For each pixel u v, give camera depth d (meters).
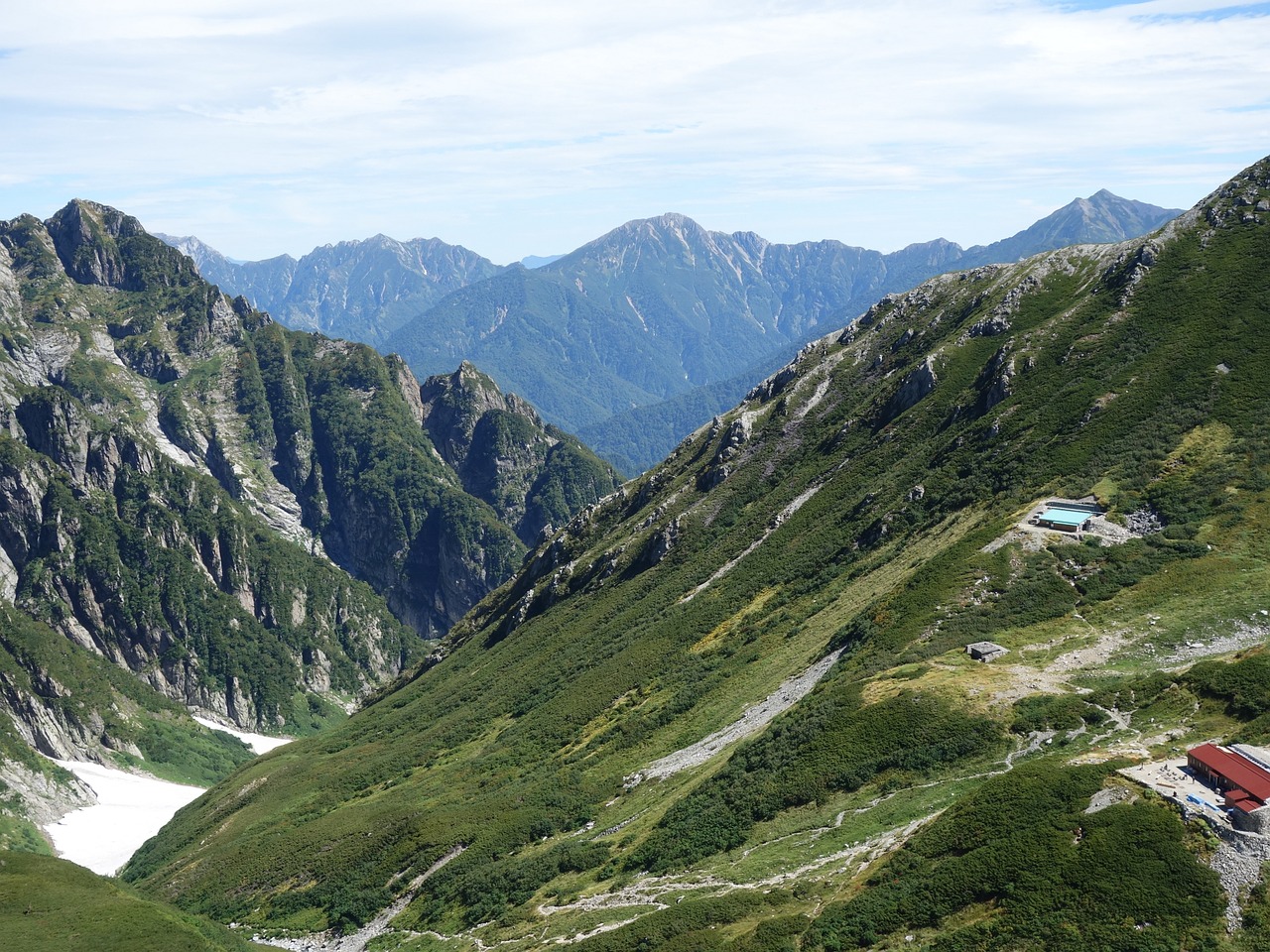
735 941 67.69
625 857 97.00
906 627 107.94
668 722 135.88
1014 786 67.69
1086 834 61.66
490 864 115.69
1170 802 61.47
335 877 135.12
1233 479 117.31
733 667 142.75
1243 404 135.25
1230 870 56.12
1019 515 124.81
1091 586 104.56
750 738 107.81
